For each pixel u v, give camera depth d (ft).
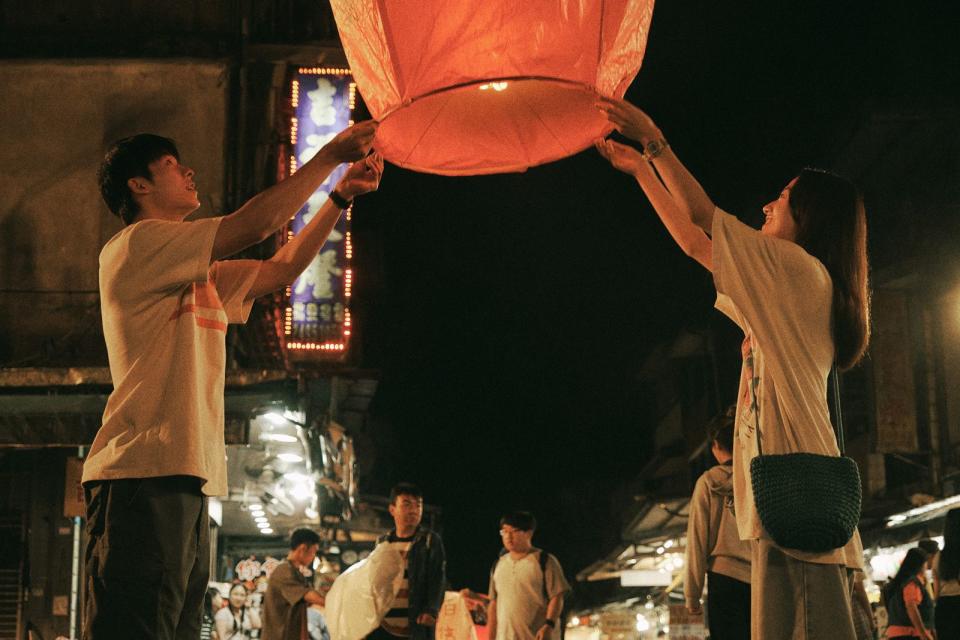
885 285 60.75
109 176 13.39
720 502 23.03
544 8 13.30
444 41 13.37
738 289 12.32
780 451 11.96
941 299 61.00
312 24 48.98
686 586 23.30
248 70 50.01
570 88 14.39
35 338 45.24
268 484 55.67
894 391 59.36
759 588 12.10
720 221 12.51
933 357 61.11
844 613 11.75
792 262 12.46
